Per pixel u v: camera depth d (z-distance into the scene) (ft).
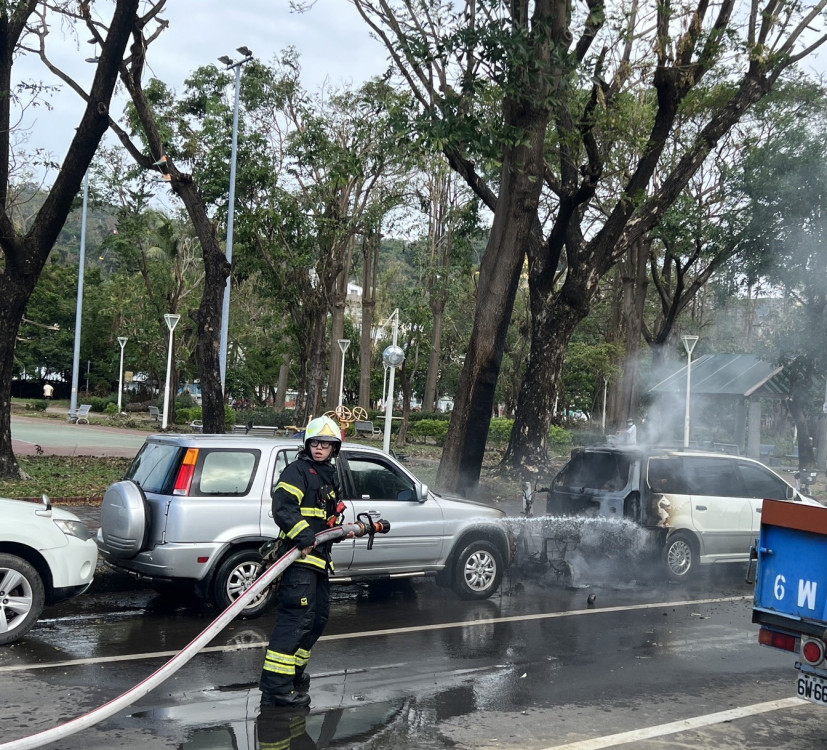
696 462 38.60
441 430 135.85
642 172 56.75
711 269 97.35
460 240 73.92
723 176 89.66
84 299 208.13
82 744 16.63
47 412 164.14
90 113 49.78
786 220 85.92
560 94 47.06
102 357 215.10
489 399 51.31
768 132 87.35
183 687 20.44
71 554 24.67
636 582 37.99
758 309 172.55
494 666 23.39
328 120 107.76
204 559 27.02
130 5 48.19
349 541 29.73
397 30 49.52
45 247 51.75
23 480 51.78
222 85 104.99
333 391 147.84
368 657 23.84
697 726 19.15
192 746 16.74
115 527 27.45
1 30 49.85
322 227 108.88
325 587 19.95
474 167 57.62
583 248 68.13
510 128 45.78
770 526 18.62
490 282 50.55
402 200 112.78
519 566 37.19
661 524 36.86
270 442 28.89
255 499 27.91
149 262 160.66
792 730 19.13
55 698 19.21
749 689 22.22
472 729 18.33
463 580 32.35
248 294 184.34
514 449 63.82
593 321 188.85
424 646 25.29
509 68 44.91
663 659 24.90
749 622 30.48
